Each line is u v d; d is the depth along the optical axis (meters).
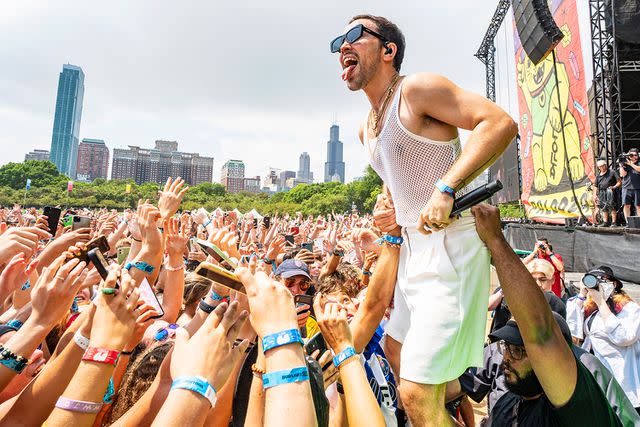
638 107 13.86
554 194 12.44
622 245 7.91
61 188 79.12
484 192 1.42
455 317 1.62
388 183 1.97
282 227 13.93
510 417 2.18
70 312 2.93
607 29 11.60
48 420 1.26
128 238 5.38
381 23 1.90
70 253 1.91
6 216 11.17
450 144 1.73
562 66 11.59
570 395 1.61
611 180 9.97
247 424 1.44
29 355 1.66
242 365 1.76
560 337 1.61
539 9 10.20
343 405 1.94
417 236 1.81
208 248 1.53
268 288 1.25
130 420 1.67
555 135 12.23
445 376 1.59
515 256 1.66
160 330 2.64
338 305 1.65
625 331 3.66
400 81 1.86
